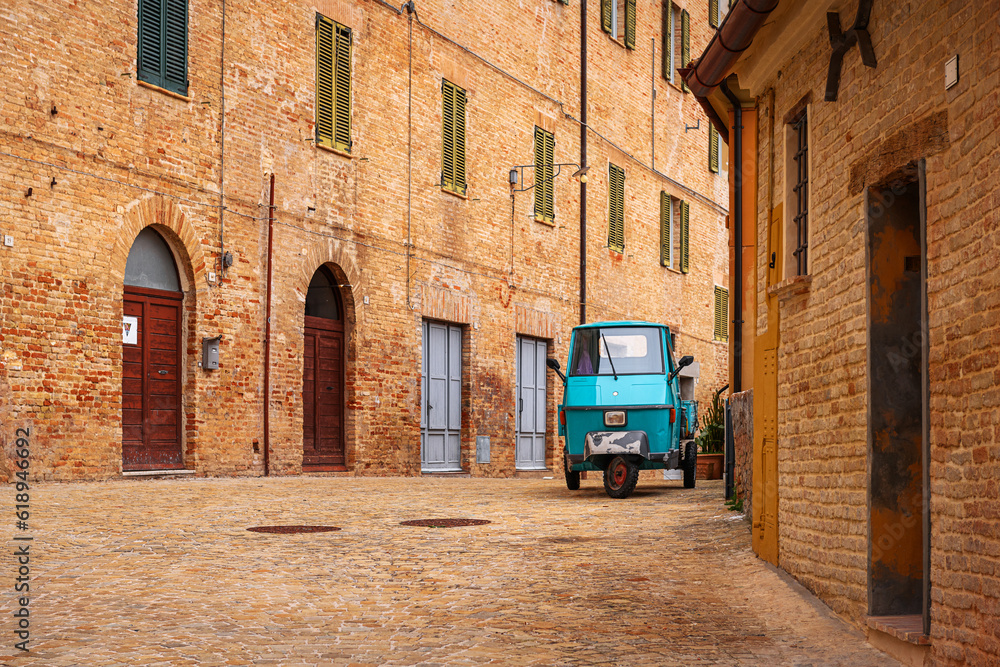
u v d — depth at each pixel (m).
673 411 14.50
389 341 20.25
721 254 36.25
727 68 8.53
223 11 16.69
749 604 6.80
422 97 21.36
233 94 16.83
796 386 7.34
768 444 8.08
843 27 6.39
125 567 7.61
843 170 6.39
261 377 17.17
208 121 16.36
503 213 24.12
